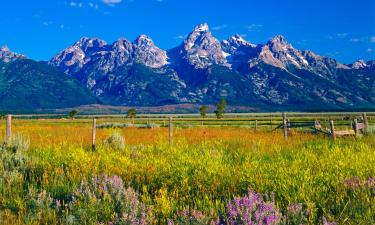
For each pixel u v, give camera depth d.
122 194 8.73
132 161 12.72
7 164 12.16
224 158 13.73
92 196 8.83
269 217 6.43
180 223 7.00
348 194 8.12
